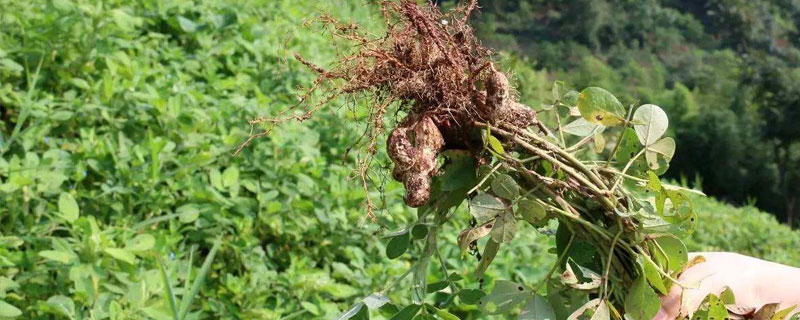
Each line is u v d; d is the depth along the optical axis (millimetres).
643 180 2340
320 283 3664
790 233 10633
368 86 2299
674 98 41031
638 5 49594
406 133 2205
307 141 4488
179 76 4875
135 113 4270
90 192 3740
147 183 3816
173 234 3684
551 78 35062
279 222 3969
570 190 2332
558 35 44531
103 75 4582
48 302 2957
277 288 3672
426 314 2352
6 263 3059
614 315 2270
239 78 5363
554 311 2391
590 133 2473
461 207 5086
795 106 38344
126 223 3602
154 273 3174
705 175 39875
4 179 3631
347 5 8828
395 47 2297
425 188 2164
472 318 3883
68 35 4484
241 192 4211
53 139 3951
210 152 4164
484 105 2244
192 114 4434
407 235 2453
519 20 43344
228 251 3773
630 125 2324
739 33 52469
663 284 2291
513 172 2314
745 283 2346
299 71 5691
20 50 4332
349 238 4199
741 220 10047
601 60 45250
